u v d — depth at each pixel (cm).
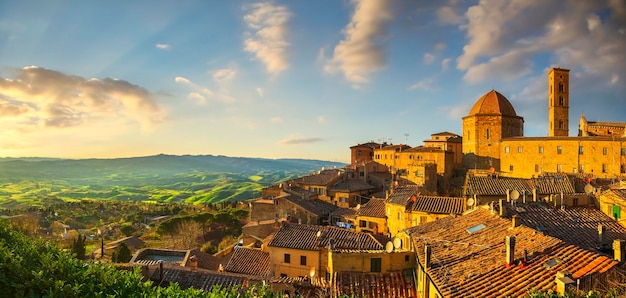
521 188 5231
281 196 7731
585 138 8362
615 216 3291
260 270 4159
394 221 5441
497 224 2733
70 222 12512
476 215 3095
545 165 8794
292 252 4041
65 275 1241
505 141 9525
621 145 8025
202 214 9406
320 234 4197
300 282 2705
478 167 9906
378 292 2558
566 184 5350
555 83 10388
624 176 7706
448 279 1975
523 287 1736
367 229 5947
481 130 9956
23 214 11456
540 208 3155
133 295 1205
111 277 1260
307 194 8688
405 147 12331
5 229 1655
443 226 3020
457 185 9638
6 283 1130
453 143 11838
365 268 2778
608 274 1734
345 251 2894
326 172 10706
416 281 2581
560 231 2684
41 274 1148
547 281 1742
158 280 2831
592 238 2622
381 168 10950
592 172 8225
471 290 1805
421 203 4919
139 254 4378
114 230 11119
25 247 1427
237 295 1301
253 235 6194
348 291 2545
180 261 4325
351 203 8856
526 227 2475
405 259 2798
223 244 7175
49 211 13825
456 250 2400
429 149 10644
